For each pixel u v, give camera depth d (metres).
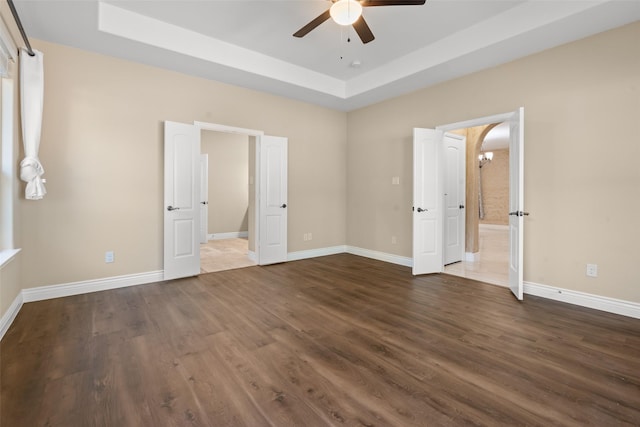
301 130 5.29
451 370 1.96
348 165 5.88
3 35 2.27
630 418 1.53
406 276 4.23
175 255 4.01
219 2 2.96
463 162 5.27
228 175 7.97
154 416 1.54
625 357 2.11
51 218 3.25
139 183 3.78
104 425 1.48
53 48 3.22
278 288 3.68
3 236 2.77
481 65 3.72
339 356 2.14
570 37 3.04
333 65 4.43
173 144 3.93
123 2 2.97
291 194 5.23
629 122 2.81
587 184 3.05
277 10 3.09
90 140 3.45
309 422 1.51
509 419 1.52
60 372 1.92
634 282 2.81
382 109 5.18
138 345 2.28
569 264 3.19
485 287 3.73
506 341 2.35
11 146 2.78
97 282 3.53
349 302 3.21
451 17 3.18
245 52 3.93
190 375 1.90
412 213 4.68
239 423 1.50
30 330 2.50
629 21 2.76
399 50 3.93
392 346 2.28
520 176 3.20
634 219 2.80
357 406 1.63
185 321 2.71
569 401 1.66
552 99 3.26
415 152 4.21
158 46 3.29
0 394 1.69
